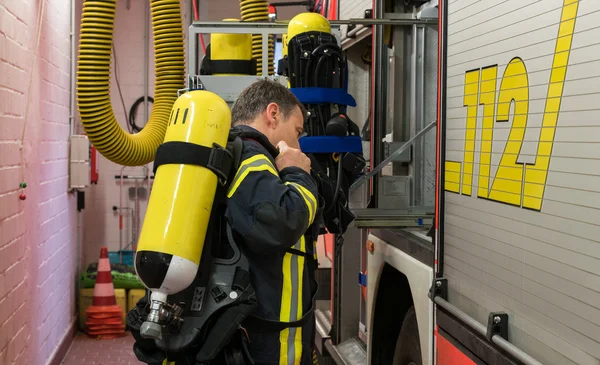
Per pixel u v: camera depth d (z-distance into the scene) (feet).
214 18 26.02
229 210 6.38
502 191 6.18
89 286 21.83
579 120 4.94
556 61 5.29
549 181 5.35
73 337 20.79
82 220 24.22
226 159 6.38
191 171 6.22
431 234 8.46
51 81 16.83
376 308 11.46
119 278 22.18
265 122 7.35
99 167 25.63
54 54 17.29
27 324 13.88
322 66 9.42
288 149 6.93
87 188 25.58
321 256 17.20
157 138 14.03
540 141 5.51
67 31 19.43
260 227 6.24
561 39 5.23
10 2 12.14
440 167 7.72
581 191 4.90
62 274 18.83
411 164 10.85
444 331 7.75
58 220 18.12
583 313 4.86
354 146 9.28
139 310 6.86
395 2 11.35
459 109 7.23
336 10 14.56
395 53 11.22
